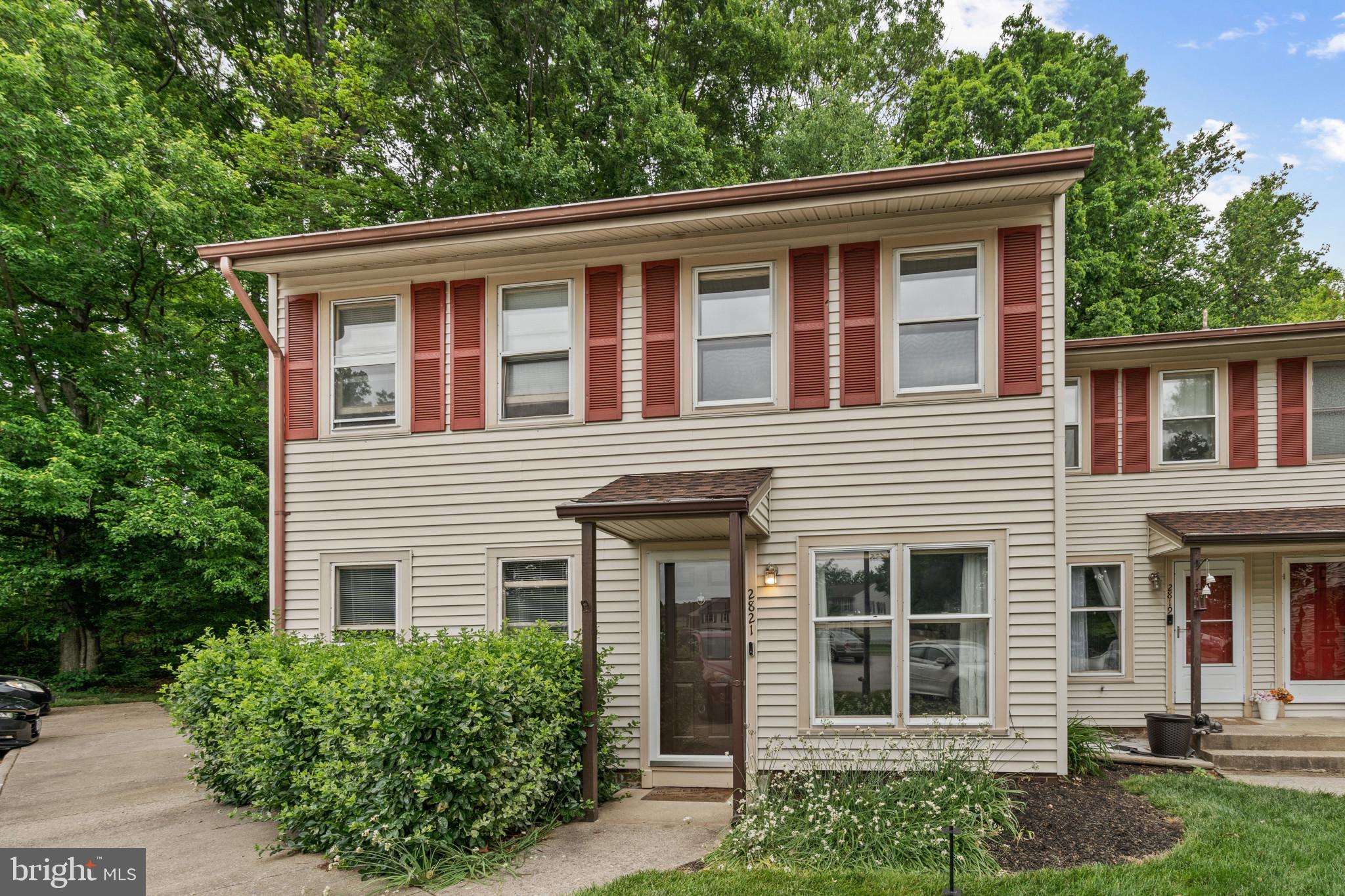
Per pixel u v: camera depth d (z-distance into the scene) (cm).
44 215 1417
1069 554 1012
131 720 1198
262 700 556
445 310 815
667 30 1781
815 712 691
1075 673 1003
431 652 539
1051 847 478
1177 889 409
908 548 688
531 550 771
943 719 666
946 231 699
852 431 705
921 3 2167
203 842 551
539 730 534
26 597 1522
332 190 1583
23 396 1447
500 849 492
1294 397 966
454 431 799
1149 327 1739
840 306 717
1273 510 940
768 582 704
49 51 1348
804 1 1992
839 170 1612
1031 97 1855
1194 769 704
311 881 461
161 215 1356
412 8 1520
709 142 1833
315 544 825
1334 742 767
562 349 788
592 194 1548
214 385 1527
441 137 1675
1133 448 1005
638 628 729
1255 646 959
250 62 1736
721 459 731
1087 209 1733
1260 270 2567
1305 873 428
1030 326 677
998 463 676
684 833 534
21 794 724
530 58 1586
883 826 477
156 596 1456
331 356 839
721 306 749
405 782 473
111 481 1392
